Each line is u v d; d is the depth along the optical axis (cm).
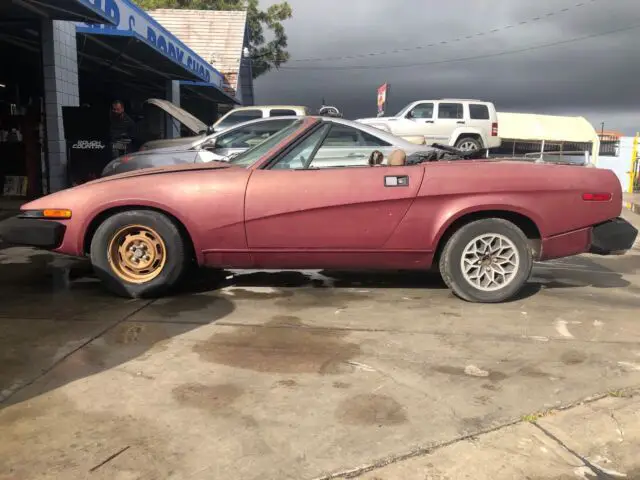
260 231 467
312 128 509
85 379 320
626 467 246
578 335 408
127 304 467
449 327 420
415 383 322
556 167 482
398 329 414
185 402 295
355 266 484
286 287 532
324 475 236
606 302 502
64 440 257
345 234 467
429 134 1569
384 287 537
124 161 813
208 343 379
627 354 372
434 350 373
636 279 609
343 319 436
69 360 347
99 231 472
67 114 1014
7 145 1138
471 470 240
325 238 468
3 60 1341
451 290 511
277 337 393
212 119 2456
